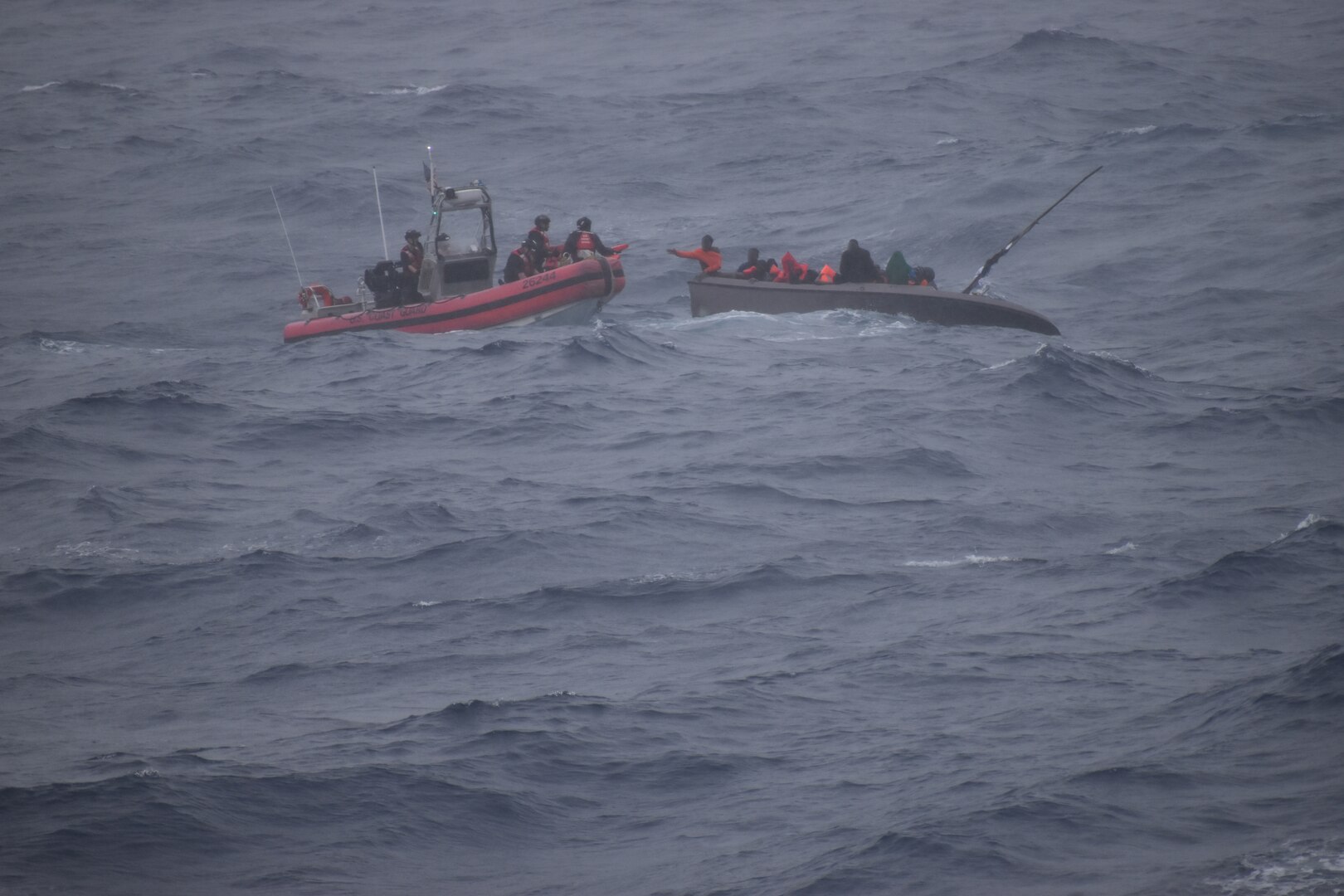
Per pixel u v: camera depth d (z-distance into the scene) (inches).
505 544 1892.2
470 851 1123.9
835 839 1094.4
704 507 2042.3
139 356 3474.4
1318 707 1234.6
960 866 1029.8
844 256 3499.0
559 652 1552.7
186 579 1829.5
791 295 3444.9
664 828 1145.4
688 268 4347.9
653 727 1328.7
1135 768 1154.0
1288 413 2464.3
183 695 1494.8
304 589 1785.2
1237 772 1136.2
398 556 1884.8
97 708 1469.0
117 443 2522.1
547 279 3390.7
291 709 1440.7
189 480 2304.4
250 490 2241.6
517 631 1624.0
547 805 1192.2
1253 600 1583.4
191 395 2783.0
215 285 4436.5
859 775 1209.4
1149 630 1513.3
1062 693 1355.8
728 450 2333.9
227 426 2610.7
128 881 1075.9
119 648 1646.2
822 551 1845.5
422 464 2345.0
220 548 1956.2
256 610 1729.8
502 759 1266.0
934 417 2484.0
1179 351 3093.0
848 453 2279.8
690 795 1198.9
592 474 2242.9
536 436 2468.0
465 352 3139.8
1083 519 1950.1
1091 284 3804.1
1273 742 1184.2
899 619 1596.9
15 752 1347.2
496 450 2405.3
